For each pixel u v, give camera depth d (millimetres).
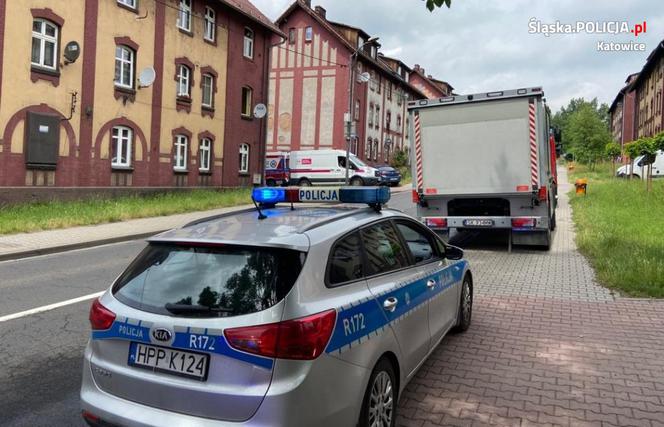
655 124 46500
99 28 19625
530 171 10898
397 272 3971
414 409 4023
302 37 43500
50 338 5734
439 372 4746
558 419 3877
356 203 4258
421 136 11672
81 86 19047
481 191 11266
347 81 42344
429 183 11680
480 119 11133
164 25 22703
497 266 10016
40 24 17719
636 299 7289
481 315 6602
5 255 10883
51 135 17984
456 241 13273
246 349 2742
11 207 16750
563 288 8062
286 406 2680
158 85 22562
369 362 3199
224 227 3523
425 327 4297
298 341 2760
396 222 4406
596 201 20609
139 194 21734
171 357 2920
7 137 16750
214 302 2938
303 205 4812
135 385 2984
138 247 12781
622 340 5617
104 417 3035
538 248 12156
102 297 3334
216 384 2787
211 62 25734
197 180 25234
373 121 48188
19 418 3885
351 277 3363
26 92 17203
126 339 3051
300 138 43750
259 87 29844
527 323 6250
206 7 25312
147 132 22125
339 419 2930
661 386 4465
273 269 2977
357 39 44156
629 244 10406
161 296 3102
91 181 19641
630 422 3842
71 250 12250
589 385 4480
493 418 3889
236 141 28000
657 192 20703
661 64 43594
